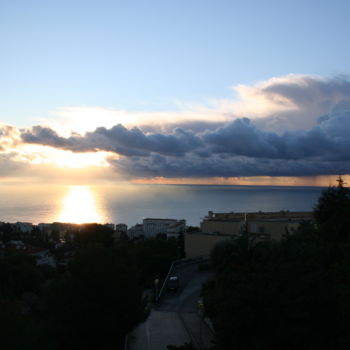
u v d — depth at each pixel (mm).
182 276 37125
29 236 113875
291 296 13492
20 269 43688
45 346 15875
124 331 19672
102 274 19438
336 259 17391
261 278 14250
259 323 13523
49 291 19797
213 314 19422
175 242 61469
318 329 13195
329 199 26234
